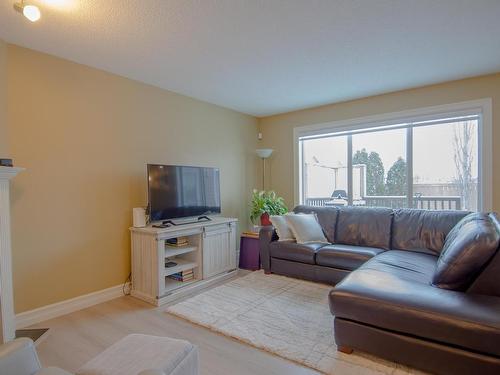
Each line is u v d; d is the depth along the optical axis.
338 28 2.22
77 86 2.75
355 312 1.81
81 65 2.78
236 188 4.64
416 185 3.75
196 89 3.59
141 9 1.93
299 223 3.50
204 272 3.32
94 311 2.66
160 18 2.04
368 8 1.97
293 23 2.14
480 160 3.29
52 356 1.94
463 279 1.77
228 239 3.69
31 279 2.45
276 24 2.15
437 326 1.55
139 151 3.28
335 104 4.27
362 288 1.86
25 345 1.12
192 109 3.93
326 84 3.46
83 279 2.79
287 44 2.46
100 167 2.92
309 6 1.93
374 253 2.94
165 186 3.16
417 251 3.02
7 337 2.04
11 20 2.03
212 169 3.77
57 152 2.61
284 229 3.58
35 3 1.84
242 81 3.33
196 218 3.66
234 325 2.31
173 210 3.23
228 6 1.92
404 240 3.13
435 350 1.58
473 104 3.28
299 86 3.52
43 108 2.52
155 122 3.45
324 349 1.97
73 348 2.04
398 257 2.65
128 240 3.15
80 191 2.77
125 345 1.32
